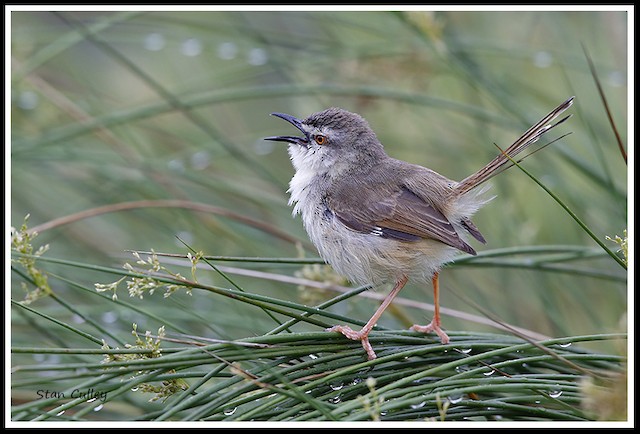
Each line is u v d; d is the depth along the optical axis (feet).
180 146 47.55
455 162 45.83
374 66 42.68
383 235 31.73
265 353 25.22
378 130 45.70
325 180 33.83
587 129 39.47
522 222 41.39
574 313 39.83
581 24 45.52
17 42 43.57
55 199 42.93
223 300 36.63
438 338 27.96
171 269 37.81
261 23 48.24
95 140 46.88
